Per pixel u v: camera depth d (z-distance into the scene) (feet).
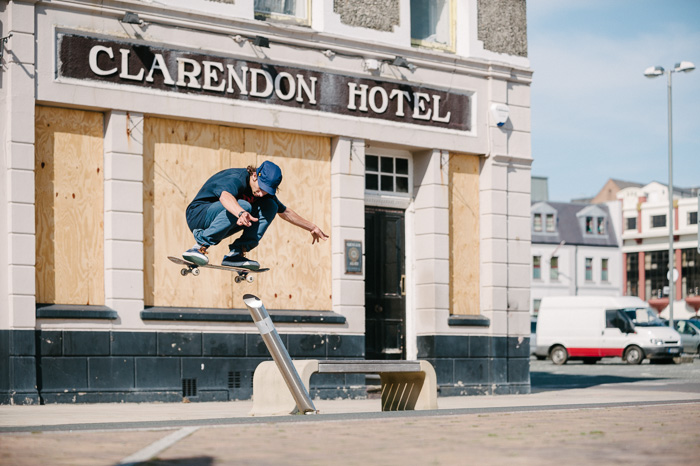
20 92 37.11
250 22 42.16
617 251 243.40
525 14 51.42
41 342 37.24
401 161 48.62
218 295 41.75
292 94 43.47
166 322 40.01
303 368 27.68
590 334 104.78
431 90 47.85
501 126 49.90
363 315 45.19
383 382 32.83
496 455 15.98
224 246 42.11
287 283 43.70
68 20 38.29
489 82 49.78
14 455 15.81
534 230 233.14
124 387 38.86
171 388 39.91
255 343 42.16
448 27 49.78
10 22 37.11
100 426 21.11
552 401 41.78
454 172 49.08
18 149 36.99
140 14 39.70
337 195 44.86
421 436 19.01
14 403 36.32
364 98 45.55
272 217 27.86
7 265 36.78
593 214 241.96
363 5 45.83
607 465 14.75
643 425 21.47
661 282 247.91
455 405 38.45
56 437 18.71
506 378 49.11
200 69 41.16
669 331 102.83
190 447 17.04
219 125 42.14
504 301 49.37
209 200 27.20
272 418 23.20
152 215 40.32
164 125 40.83
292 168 44.16
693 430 20.21
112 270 38.83
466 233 49.21
